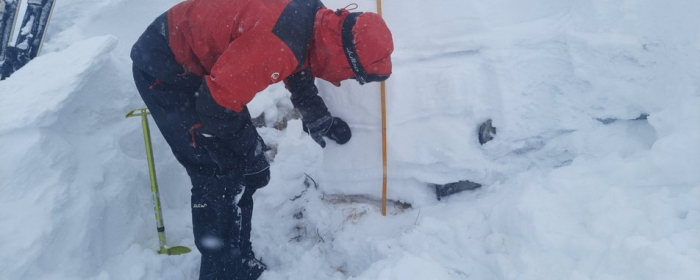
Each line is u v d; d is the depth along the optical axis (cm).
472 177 272
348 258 268
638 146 250
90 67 284
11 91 283
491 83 268
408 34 287
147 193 299
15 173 249
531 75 264
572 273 198
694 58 236
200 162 240
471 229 250
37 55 379
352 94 288
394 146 279
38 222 240
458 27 277
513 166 269
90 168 274
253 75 190
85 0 437
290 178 311
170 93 225
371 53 194
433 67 279
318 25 202
